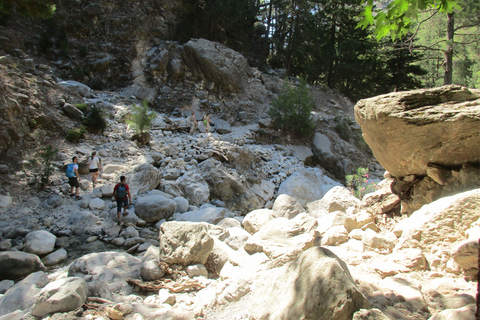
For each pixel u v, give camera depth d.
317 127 23.64
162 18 26.44
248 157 16.55
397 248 4.39
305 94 21.97
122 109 18.00
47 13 11.98
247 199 13.57
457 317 2.37
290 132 22.11
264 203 14.71
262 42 32.31
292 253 4.76
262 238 5.43
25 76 14.62
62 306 3.78
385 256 4.40
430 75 35.59
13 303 4.29
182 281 4.98
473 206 3.94
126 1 25.41
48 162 11.23
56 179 11.53
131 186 11.53
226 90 24.59
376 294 3.23
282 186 16.00
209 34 28.25
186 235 5.40
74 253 7.72
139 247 7.93
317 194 15.80
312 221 5.72
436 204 4.29
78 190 11.11
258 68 29.19
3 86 12.47
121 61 24.05
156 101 22.80
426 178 5.27
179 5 27.31
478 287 2.07
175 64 23.78
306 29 30.05
